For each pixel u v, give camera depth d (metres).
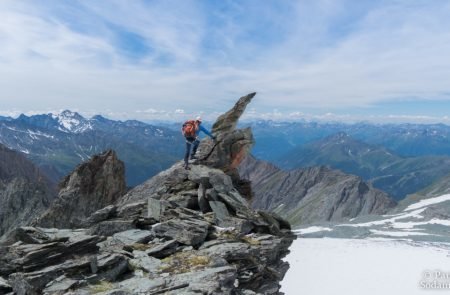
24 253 17.00
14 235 19.00
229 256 20.50
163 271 18.14
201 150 34.19
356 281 79.38
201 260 19.33
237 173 35.75
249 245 22.23
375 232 126.94
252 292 19.58
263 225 26.53
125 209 25.30
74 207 43.69
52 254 17.42
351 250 101.44
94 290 15.82
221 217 25.78
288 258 98.69
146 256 19.58
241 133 34.69
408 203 186.62
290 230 28.92
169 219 24.16
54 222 41.38
